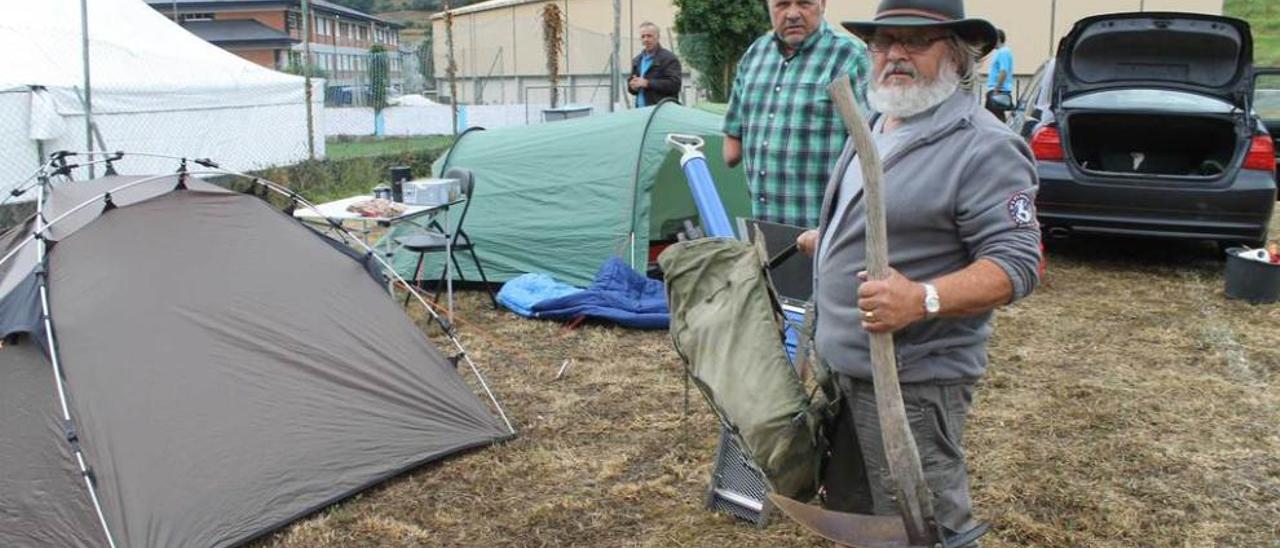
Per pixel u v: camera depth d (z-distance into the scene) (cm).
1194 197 646
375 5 4894
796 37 379
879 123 231
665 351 536
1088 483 369
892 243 216
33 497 313
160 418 329
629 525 343
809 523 215
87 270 343
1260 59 2366
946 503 225
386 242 659
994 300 201
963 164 207
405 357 397
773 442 233
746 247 264
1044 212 677
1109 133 725
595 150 656
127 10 1179
